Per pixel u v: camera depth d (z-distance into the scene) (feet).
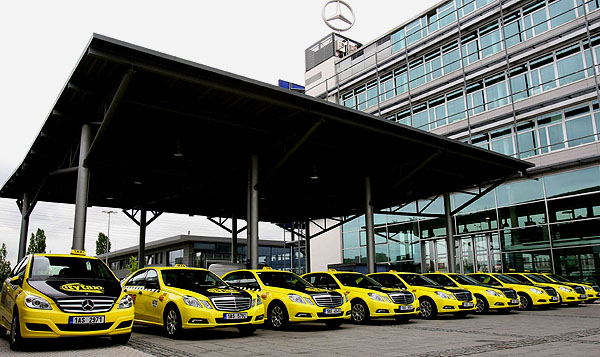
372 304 40.81
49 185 69.87
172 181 72.74
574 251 72.33
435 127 96.89
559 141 77.36
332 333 34.71
